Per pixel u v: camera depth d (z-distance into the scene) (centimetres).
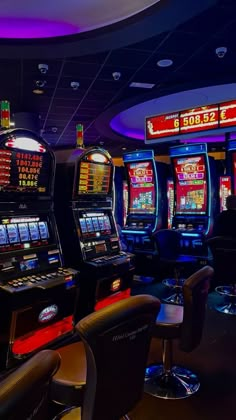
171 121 595
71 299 346
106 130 897
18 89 605
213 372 311
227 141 686
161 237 552
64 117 809
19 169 322
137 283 633
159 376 296
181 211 710
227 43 436
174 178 716
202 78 557
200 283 251
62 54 457
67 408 241
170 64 503
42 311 314
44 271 334
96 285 389
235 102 513
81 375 196
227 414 252
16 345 296
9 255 308
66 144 1179
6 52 448
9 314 286
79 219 404
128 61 490
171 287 586
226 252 466
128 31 396
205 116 548
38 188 343
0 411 92
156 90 611
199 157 676
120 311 157
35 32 441
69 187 400
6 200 314
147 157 748
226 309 475
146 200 764
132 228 746
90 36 413
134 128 970
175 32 406
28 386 102
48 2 378
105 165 433
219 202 725
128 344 167
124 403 177
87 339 148
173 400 268
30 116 755
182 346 254
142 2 359
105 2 369
